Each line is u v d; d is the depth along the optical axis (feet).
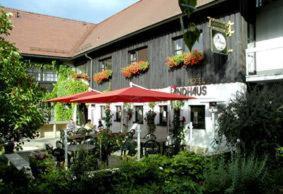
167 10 51.72
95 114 68.69
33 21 82.12
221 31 37.88
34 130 21.63
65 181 20.47
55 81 74.08
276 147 27.61
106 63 65.82
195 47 44.32
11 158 30.83
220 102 39.63
